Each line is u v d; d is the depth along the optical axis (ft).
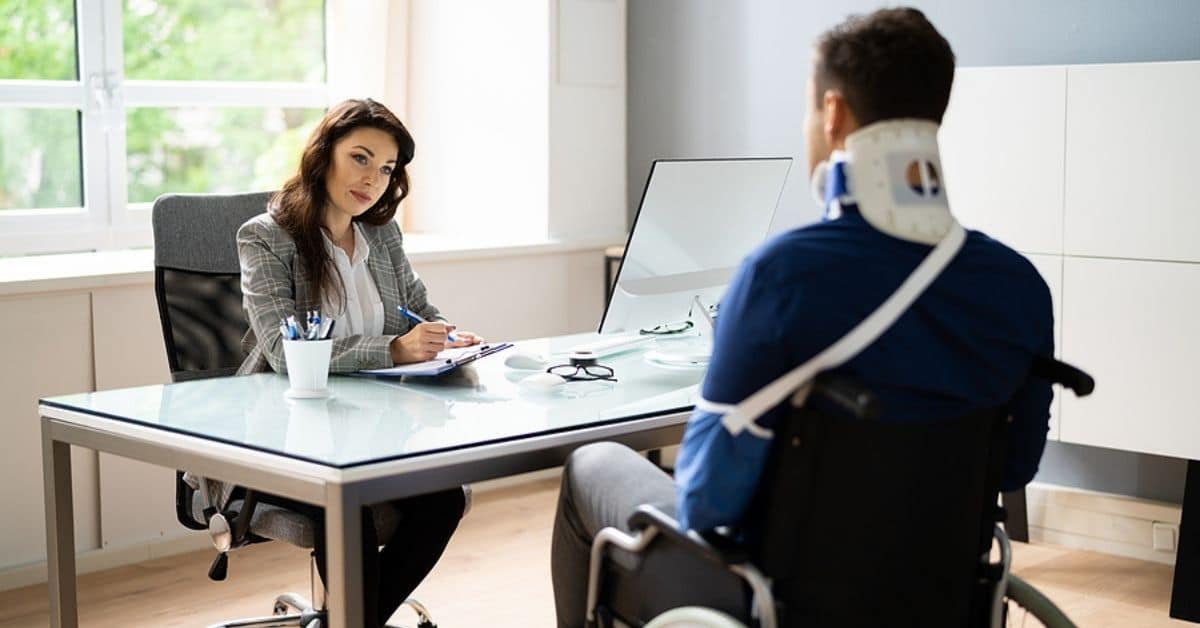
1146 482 12.68
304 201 8.99
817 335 5.37
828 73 5.70
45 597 11.35
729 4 14.96
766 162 9.69
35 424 11.55
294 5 15.49
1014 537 13.10
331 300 8.97
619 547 6.32
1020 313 5.78
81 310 11.69
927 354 5.54
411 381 8.35
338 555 6.23
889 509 5.69
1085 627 10.76
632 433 7.32
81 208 13.79
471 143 15.75
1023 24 12.94
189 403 7.69
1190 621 10.96
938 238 5.58
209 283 9.20
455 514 8.72
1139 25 12.29
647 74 15.76
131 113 14.10
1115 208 11.68
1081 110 11.77
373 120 9.08
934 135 5.69
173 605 11.21
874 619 5.82
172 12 14.42
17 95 13.19
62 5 13.55
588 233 15.56
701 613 5.79
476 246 14.32
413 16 16.07
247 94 15.01
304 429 6.97
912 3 13.60
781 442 5.57
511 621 10.84
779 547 5.65
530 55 15.06
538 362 8.75
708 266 9.52
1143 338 11.64
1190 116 11.23
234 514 8.20
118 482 12.13
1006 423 6.00
